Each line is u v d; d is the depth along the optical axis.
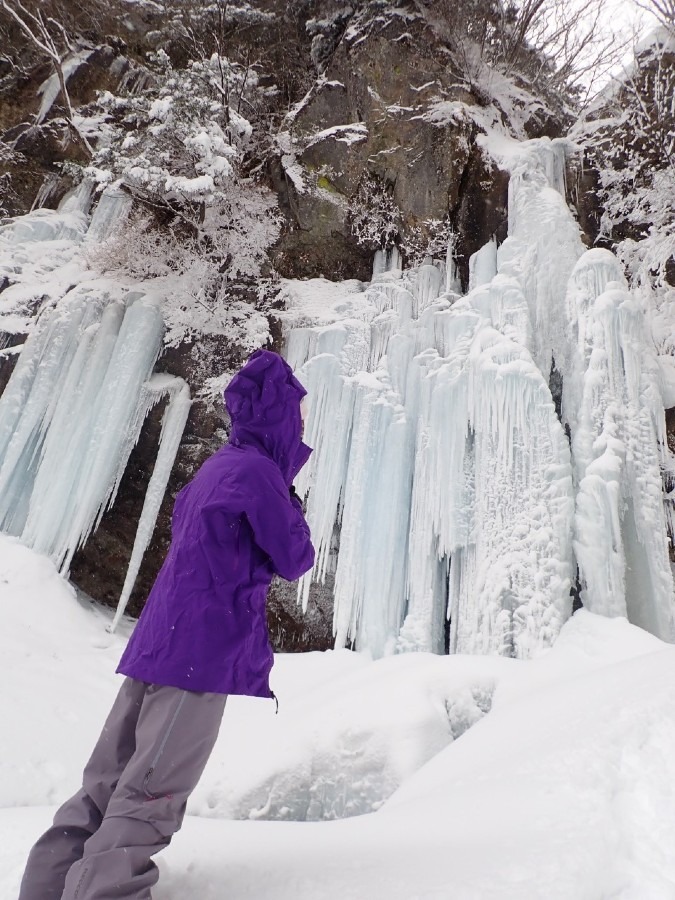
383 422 6.39
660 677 2.47
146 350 7.20
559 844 1.50
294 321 7.39
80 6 9.94
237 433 1.71
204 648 1.44
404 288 7.29
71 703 4.67
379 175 7.87
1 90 10.04
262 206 7.99
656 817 1.62
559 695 3.08
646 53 7.68
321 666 5.50
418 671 4.41
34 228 8.90
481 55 8.45
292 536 1.56
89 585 7.52
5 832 2.09
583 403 5.52
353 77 8.49
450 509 5.66
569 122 9.75
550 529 5.12
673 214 7.02
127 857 1.30
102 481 6.70
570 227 6.51
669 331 6.76
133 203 8.20
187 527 1.55
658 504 5.19
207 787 4.00
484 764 2.64
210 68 8.24
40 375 7.18
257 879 1.59
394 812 2.40
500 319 6.22
